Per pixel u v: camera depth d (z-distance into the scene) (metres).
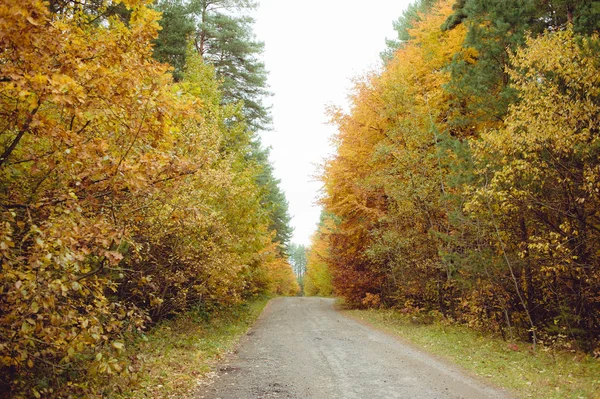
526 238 11.45
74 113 4.63
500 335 12.95
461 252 13.66
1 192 5.13
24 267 4.29
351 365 9.25
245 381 8.00
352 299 24.44
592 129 9.28
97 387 5.70
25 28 3.96
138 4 5.63
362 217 22.06
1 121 4.61
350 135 20.56
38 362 5.25
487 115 13.20
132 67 5.28
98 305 5.07
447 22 17.62
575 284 10.88
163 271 11.23
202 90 15.95
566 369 8.47
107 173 4.84
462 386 7.47
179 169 5.78
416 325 15.66
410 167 15.99
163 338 11.23
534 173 10.03
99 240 4.64
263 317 22.36
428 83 18.88
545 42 9.91
